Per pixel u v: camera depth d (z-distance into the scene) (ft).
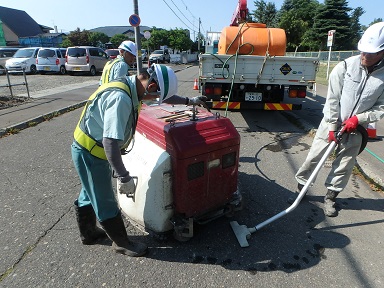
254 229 8.82
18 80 49.11
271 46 20.04
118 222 7.62
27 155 14.92
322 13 140.15
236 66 18.45
